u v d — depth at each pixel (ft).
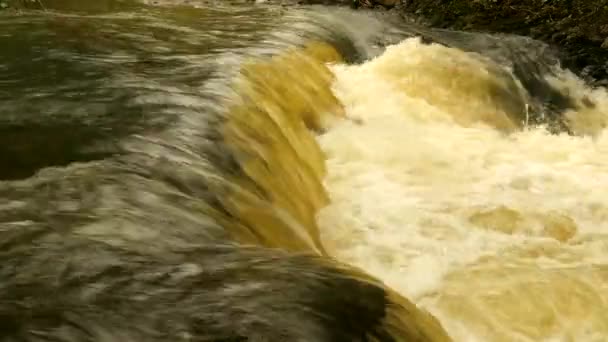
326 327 9.23
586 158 23.68
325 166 20.20
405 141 22.52
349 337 9.14
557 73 31.55
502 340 13.16
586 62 32.35
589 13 35.55
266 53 23.79
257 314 9.32
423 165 21.04
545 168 22.17
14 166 13.76
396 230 16.87
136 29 27.30
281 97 20.85
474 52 31.27
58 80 19.49
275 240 13.58
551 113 28.78
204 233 11.75
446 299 14.10
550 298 14.25
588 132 27.61
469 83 27.48
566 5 36.76
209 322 9.13
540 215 18.28
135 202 12.35
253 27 28.78
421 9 39.78
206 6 36.81
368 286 10.40
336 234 16.46
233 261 10.69
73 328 8.85
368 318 9.64
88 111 16.90
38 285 9.69
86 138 15.17
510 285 14.60
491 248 16.34
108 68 20.79
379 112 24.41
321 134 21.80
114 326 8.96
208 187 13.66
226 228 12.35
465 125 25.49
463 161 21.89
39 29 26.09
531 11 37.27
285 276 10.26
